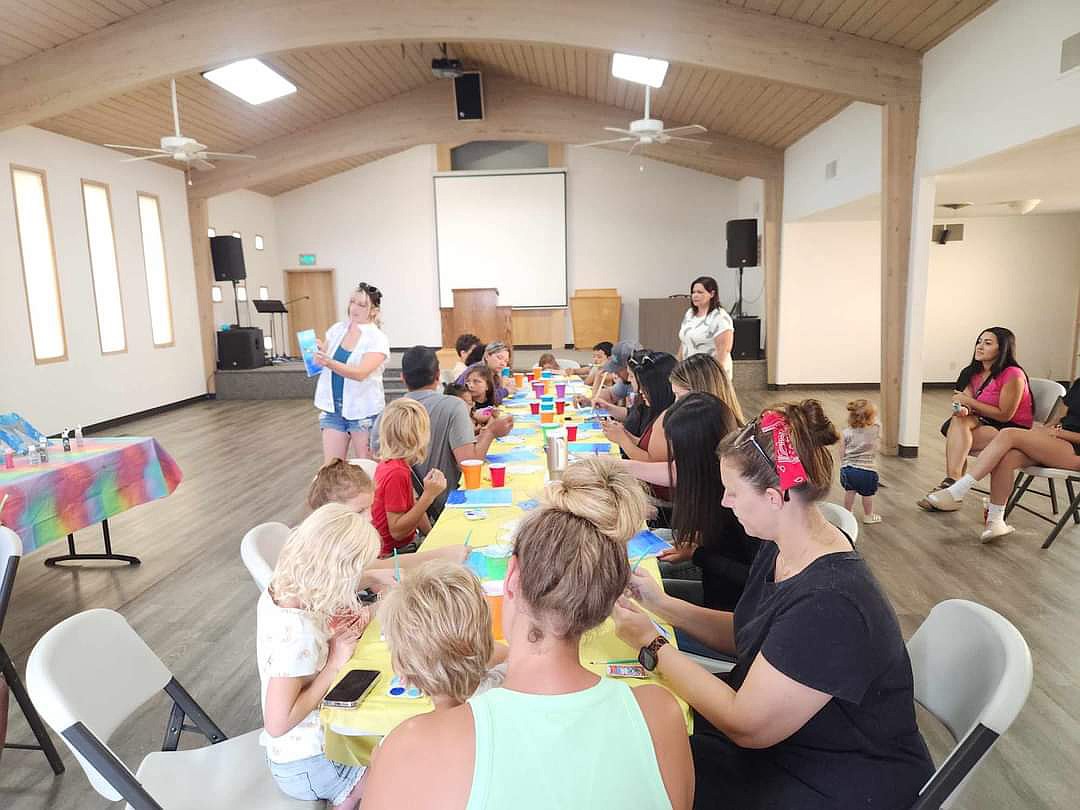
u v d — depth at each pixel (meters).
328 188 12.54
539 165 12.36
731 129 9.08
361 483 2.08
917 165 5.65
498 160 12.44
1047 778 2.08
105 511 3.51
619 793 0.80
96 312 7.80
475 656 1.10
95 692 1.45
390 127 9.48
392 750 0.82
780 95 7.29
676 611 1.62
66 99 5.94
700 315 5.34
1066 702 2.45
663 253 12.27
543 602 0.89
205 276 9.98
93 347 7.74
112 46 5.88
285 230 12.70
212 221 10.61
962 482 4.39
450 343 12.54
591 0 5.70
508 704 0.83
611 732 0.83
